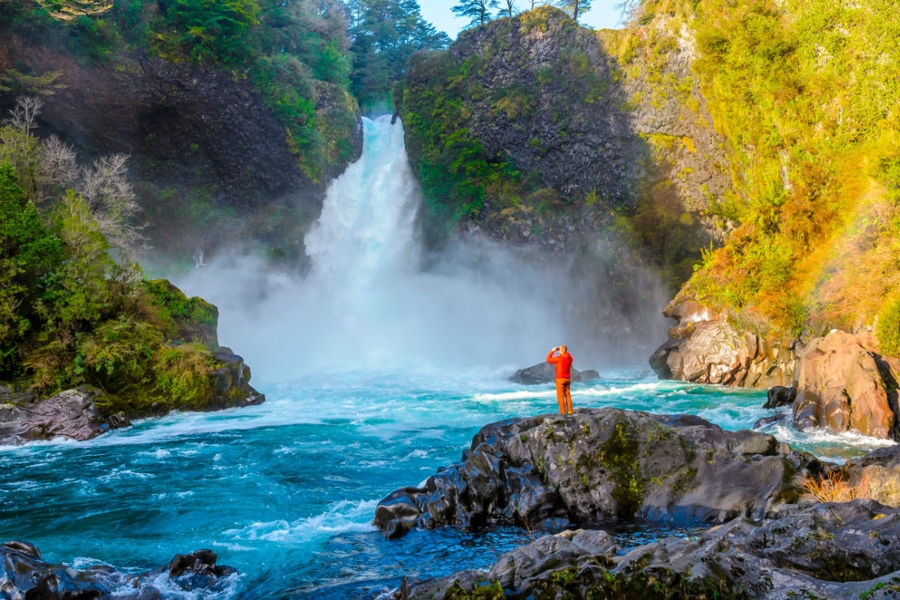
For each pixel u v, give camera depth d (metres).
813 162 32.19
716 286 35.69
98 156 49.03
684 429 13.57
